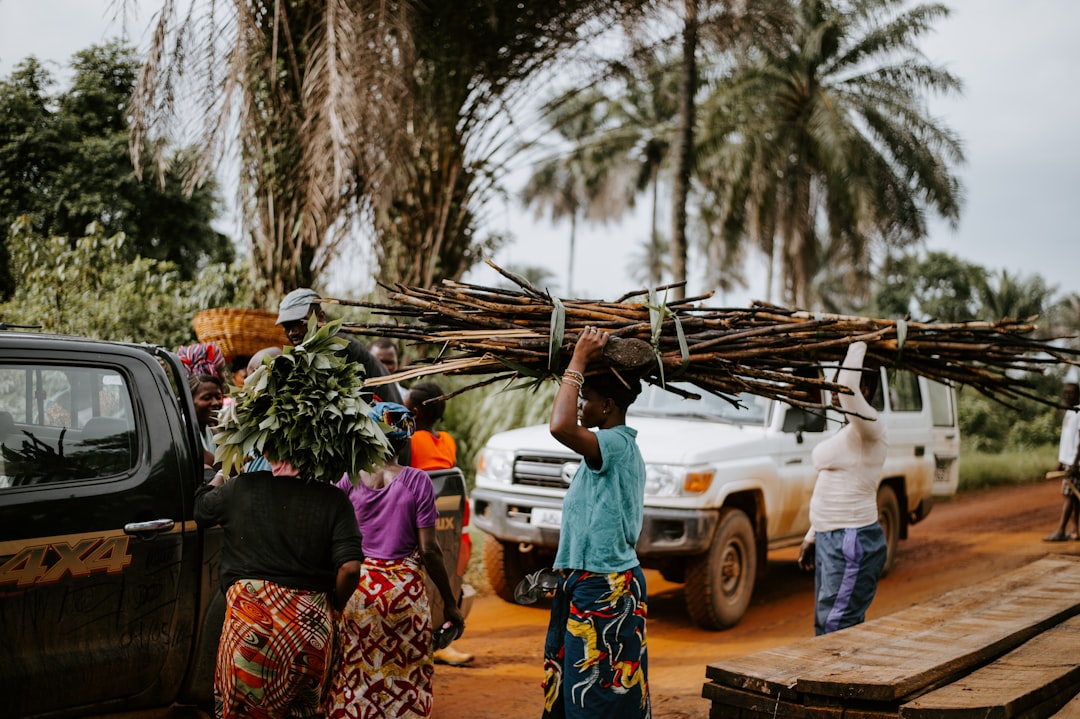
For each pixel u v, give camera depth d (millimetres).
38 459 3266
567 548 3047
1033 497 14898
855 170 23422
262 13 9992
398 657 3564
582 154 30922
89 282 9289
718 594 6426
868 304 33719
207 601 3621
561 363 3268
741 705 3201
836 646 3533
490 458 6988
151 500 3475
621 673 2959
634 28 11836
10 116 14742
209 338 6074
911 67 24344
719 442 6598
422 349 10758
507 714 4754
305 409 2896
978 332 4270
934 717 2768
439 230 11344
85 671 3266
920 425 8930
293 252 10297
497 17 11016
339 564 2947
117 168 15156
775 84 24156
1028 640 3730
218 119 9305
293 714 3035
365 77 9328
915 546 10227
